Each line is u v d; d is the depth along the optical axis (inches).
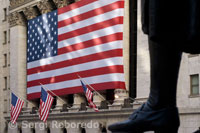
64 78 2327.8
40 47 2554.1
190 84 1760.6
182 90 1776.6
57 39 2406.5
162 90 132.3
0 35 3127.5
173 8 119.0
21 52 2861.7
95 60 2126.0
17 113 2119.8
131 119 139.1
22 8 2817.4
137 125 136.9
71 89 2277.3
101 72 2087.8
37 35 2598.4
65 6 2431.1
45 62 2491.4
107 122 2106.3
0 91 3078.2
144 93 1908.2
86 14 2207.2
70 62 2287.2
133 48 2143.2
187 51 126.0
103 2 2119.8
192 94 1745.8
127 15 2158.0
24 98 2819.9
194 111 1685.5
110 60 2053.4
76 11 2273.6
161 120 133.3
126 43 2137.1
